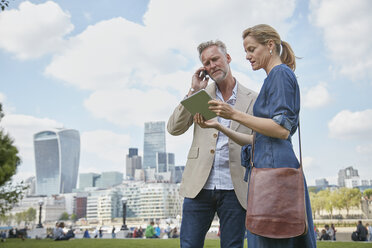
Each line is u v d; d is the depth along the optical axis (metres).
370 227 16.62
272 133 1.80
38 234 27.67
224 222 2.63
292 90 1.87
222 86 2.91
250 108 2.81
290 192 1.75
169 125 2.97
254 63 2.10
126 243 10.32
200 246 2.66
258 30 2.06
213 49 2.76
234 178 2.59
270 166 1.88
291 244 1.75
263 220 1.75
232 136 2.38
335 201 74.75
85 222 157.12
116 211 168.38
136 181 196.25
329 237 16.05
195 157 2.75
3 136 16.30
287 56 2.13
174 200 158.50
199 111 2.23
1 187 16.52
